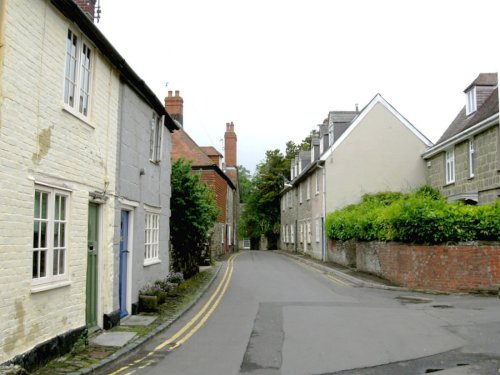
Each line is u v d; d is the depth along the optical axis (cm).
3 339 584
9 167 604
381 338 888
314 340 877
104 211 956
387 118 2998
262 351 799
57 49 741
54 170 728
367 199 2777
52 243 724
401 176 2958
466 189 2222
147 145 1277
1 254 584
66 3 738
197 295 1452
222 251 3859
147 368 700
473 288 1543
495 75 2338
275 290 1622
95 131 900
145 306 1160
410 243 1683
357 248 2267
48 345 696
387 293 1551
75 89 820
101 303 942
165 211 1529
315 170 3284
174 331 962
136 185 1164
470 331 937
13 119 614
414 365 705
